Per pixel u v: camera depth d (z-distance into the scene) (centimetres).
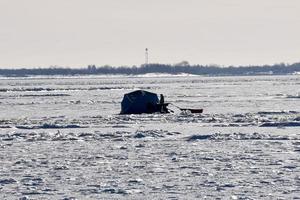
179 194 7125
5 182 7981
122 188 7519
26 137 13600
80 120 18412
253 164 9294
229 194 7075
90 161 9850
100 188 7531
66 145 12125
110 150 11238
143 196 7025
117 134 13875
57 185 7744
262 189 7344
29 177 8362
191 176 8344
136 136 13488
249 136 13038
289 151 10712
